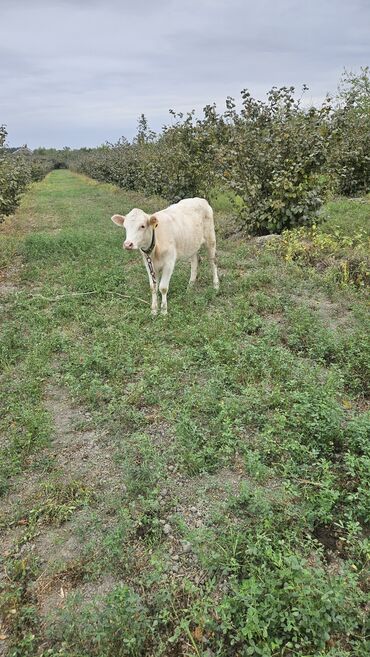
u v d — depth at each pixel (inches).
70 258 412.8
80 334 253.3
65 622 103.5
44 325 261.1
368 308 260.7
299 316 245.0
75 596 109.1
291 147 417.1
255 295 288.7
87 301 297.1
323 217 440.5
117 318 264.5
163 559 118.7
